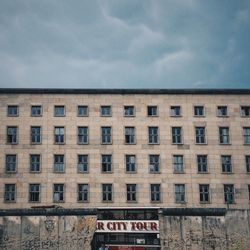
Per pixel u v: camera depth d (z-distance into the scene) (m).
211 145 51.78
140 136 51.56
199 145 51.69
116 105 52.41
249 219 39.44
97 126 51.62
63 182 49.59
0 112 51.28
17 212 39.81
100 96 52.62
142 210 47.09
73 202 49.00
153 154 51.03
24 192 49.09
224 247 38.84
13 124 51.06
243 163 51.47
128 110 52.53
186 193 50.00
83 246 39.62
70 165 50.19
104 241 45.00
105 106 52.34
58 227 39.84
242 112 53.25
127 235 45.16
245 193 50.50
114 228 45.12
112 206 49.06
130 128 51.94
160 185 50.09
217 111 52.97
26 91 52.09
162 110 52.59
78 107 52.16
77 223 40.09
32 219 39.81
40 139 50.91
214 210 39.69
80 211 40.34
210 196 50.06
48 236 39.53
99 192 49.50
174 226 39.38
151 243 44.84
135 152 51.00
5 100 51.72
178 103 52.94
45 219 39.91
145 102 52.72
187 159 51.12
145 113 52.34
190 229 39.28
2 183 49.25
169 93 53.16
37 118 51.47
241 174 51.06
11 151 50.28
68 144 50.84
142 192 49.75
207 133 52.19
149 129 52.03
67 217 40.16
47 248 39.28
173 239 39.06
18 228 39.53
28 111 51.56
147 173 50.38
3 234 39.25
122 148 51.06
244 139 52.38
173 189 50.03
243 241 38.94
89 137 51.22
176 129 52.22
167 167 50.72
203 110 52.97
